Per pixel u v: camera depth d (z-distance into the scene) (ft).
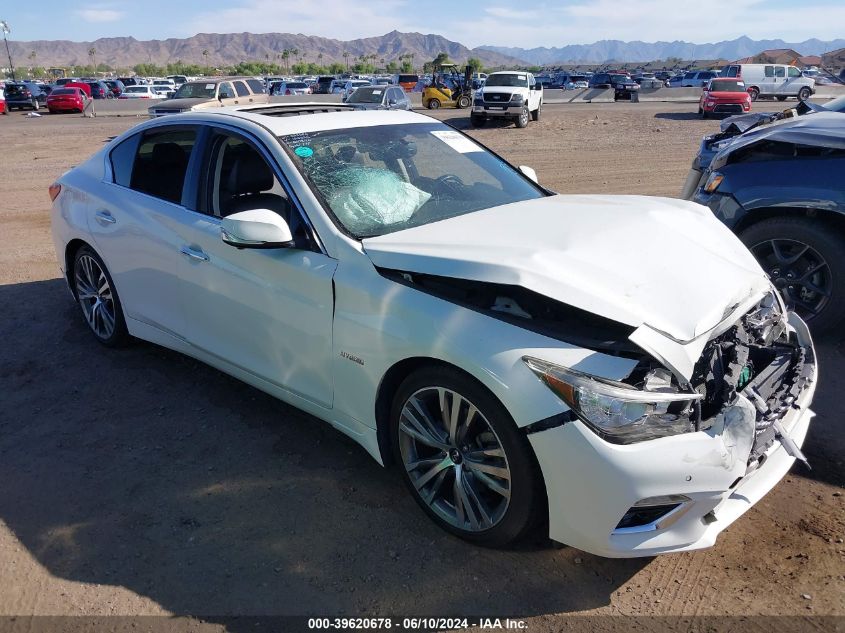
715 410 8.46
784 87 121.70
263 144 11.61
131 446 12.21
